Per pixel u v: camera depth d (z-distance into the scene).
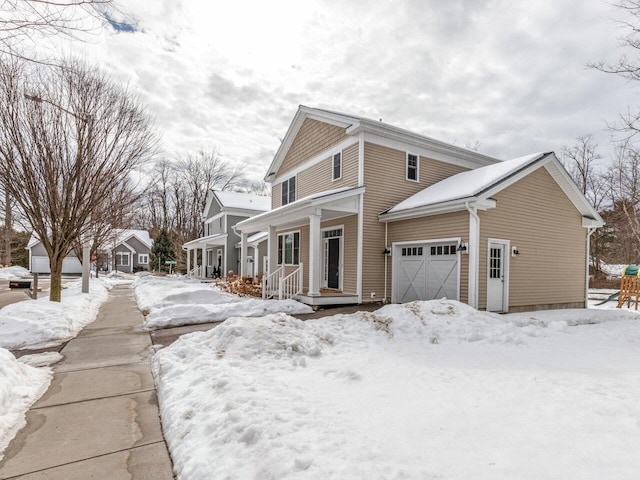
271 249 12.85
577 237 11.66
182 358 5.04
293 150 15.64
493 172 10.46
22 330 6.55
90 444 2.98
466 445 2.53
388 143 11.67
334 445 2.50
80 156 8.44
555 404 3.30
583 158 27.28
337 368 4.51
